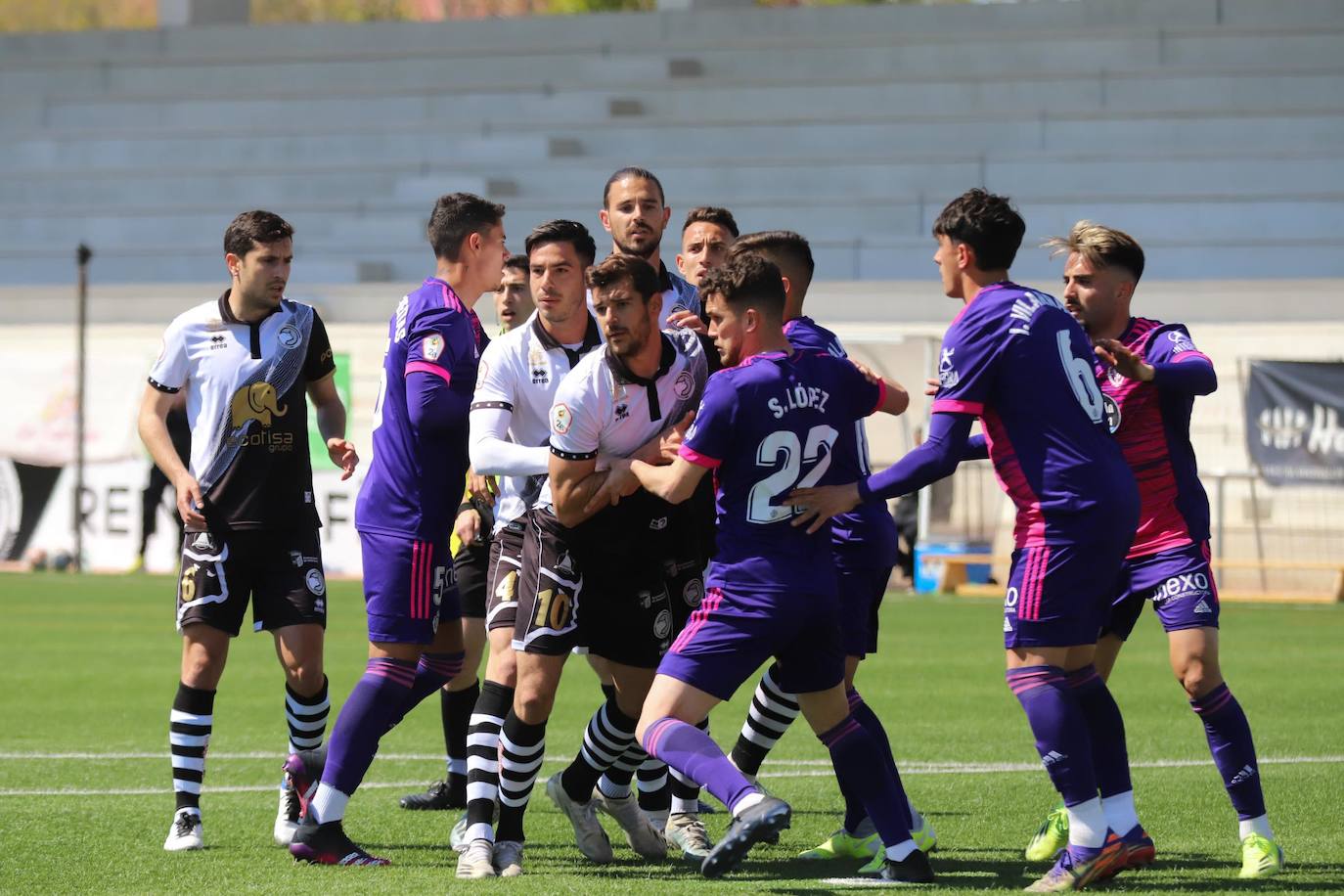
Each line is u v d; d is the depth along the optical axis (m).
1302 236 90.81
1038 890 16.73
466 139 109.50
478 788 18.34
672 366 18.16
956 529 75.31
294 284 91.38
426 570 19.38
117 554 85.94
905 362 77.12
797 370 17.03
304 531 20.72
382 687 19.14
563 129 109.06
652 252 21.84
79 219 108.62
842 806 23.28
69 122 120.69
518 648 18.28
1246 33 106.75
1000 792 24.03
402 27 125.12
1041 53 110.31
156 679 41.09
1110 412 18.80
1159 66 107.25
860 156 101.25
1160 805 22.64
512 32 123.44
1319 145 98.19
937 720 32.72
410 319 19.70
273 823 21.77
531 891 16.88
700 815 23.20
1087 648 18.11
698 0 123.50
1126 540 17.12
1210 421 76.25
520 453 18.30
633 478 17.70
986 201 17.42
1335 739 29.33
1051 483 16.94
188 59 122.81
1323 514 73.00
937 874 18.03
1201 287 80.31
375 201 104.81
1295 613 62.12
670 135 107.75
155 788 24.83
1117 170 97.56
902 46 113.12
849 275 94.25
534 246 18.67
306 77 121.38
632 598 18.56
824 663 17.27
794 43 115.12
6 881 17.59
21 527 87.44
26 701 36.66
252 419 20.34
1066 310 18.14
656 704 16.86
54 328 90.31
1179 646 18.45
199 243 107.06
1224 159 96.19
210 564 20.25
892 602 67.38
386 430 19.67
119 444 86.12
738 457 16.84
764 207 100.12
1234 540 74.31
